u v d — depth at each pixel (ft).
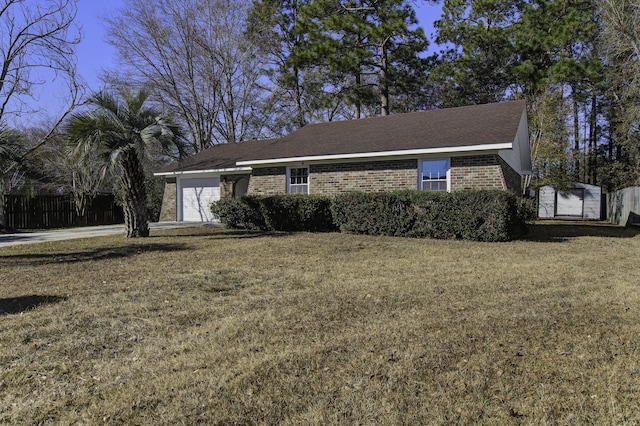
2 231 53.06
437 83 91.15
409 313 15.74
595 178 94.99
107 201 71.77
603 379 10.49
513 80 81.76
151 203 74.38
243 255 29.55
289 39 88.48
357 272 23.50
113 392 9.96
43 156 64.85
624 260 27.12
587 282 20.79
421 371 10.93
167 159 81.20
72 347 12.65
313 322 14.79
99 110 37.04
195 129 90.58
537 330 13.84
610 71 67.56
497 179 40.83
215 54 87.40
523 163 63.77
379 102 87.45
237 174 63.31
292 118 94.68
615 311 15.88
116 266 25.54
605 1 61.46
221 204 50.60
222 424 8.68
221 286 20.26
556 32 74.64
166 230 48.88
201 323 14.84
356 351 12.22
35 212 59.98
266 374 10.81
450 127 46.91
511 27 80.79
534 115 73.97
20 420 8.86
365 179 47.83
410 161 45.29
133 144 37.81
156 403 9.50
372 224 41.19
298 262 26.73
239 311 16.14
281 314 15.69
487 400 9.55
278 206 47.19
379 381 10.42
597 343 12.71
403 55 82.28
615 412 9.05
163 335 13.67
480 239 36.60
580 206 77.46
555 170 75.97
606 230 51.24
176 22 82.89
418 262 26.48
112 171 38.58
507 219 35.88
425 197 38.42
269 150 55.72
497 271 23.48
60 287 20.04
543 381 10.42
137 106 39.22
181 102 86.69
